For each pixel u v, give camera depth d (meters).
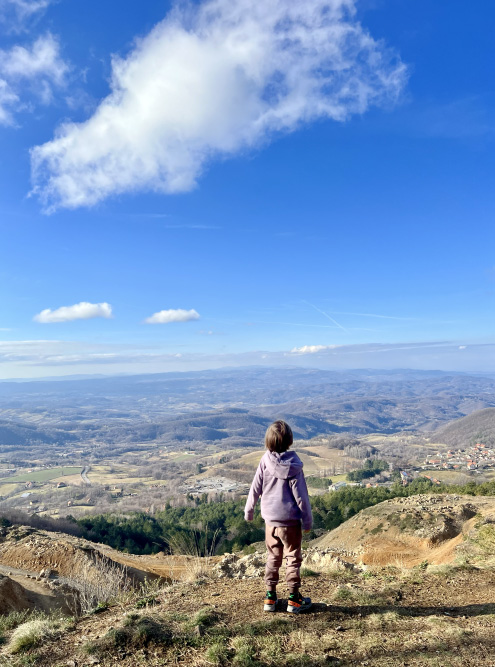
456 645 3.28
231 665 3.07
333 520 40.97
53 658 3.35
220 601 4.35
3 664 3.35
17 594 10.67
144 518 57.94
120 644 3.40
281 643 3.37
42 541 15.72
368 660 3.08
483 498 20.94
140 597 4.83
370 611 4.05
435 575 5.36
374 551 16.23
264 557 7.13
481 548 7.29
